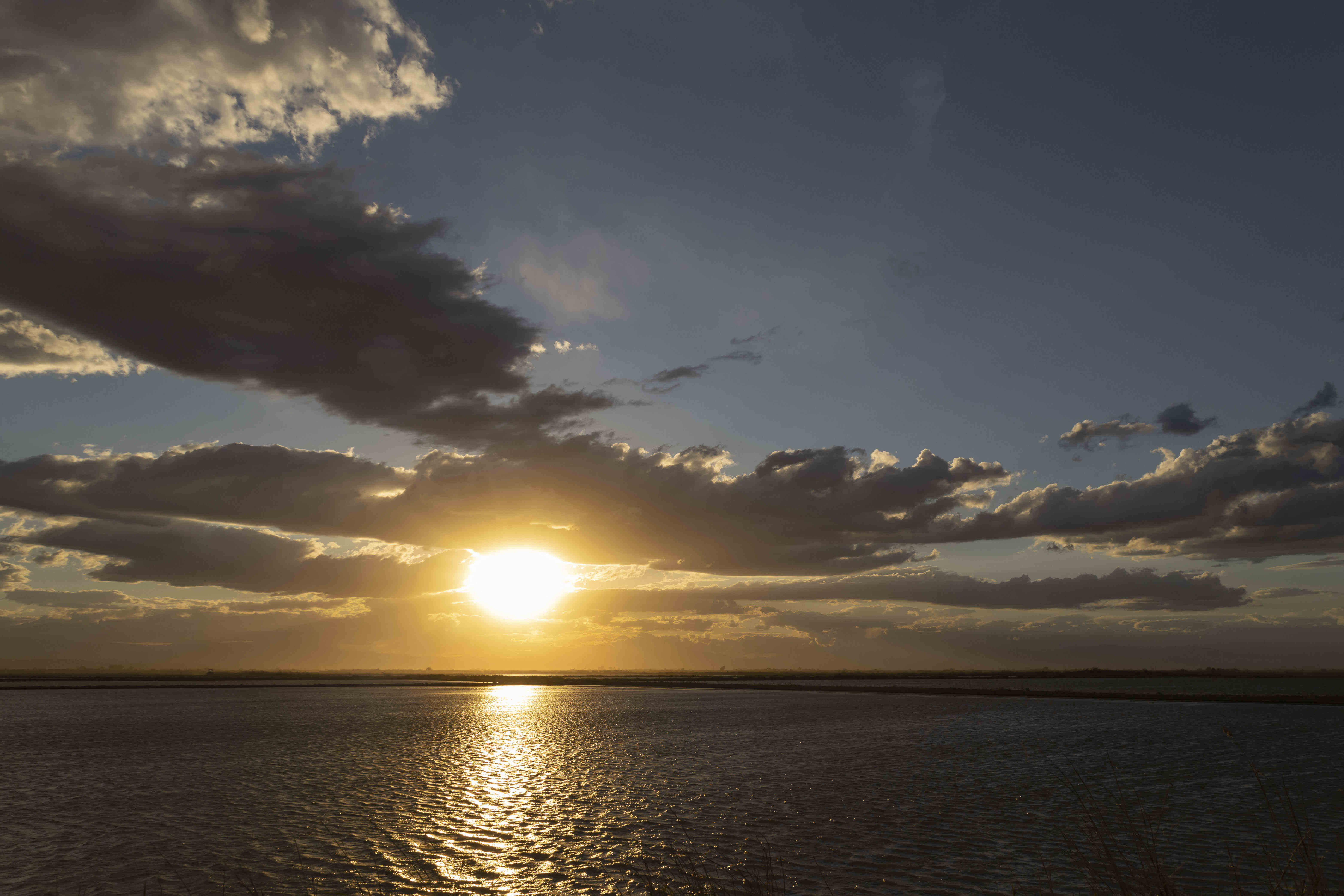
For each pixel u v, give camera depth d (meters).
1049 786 33.38
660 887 18.98
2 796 32.25
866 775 36.97
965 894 18.00
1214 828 24.34
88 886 19.64
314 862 21.83
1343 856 20.47
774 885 18.97
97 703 104.12
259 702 106.31
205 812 28.75
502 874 20.61
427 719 73.88
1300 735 55.97
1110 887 14.74
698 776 36.91
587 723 69.56
